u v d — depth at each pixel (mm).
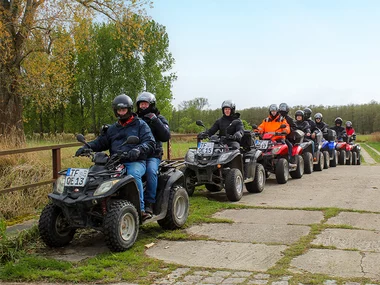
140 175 6277
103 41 42344
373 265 5133
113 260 5480
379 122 77062
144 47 20422
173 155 14594
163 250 5945
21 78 17344
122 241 5777
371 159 33281
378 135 61906
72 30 18391
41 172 9852
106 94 43844
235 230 6918
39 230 5980
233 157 9375
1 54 16234
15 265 5285
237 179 9453
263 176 10945
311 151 15836
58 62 19188
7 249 5789
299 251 5699
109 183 5785
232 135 10172
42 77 18391
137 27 19578
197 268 5176
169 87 44812
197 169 9375
